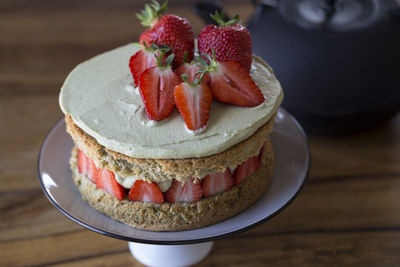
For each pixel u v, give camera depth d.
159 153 0.57
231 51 0.60
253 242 0.69
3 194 0.74
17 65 0.88
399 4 0.82
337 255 0.68
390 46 0.76
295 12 0.78
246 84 0.59
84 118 0.59
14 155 0.77
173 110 0.59
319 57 0.74
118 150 0.58
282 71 0.75
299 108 0.74
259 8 0.80
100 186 0.62
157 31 0.60
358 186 0.74
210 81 0.59
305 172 0.65
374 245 0.69
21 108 0.83
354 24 0.76
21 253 0.68
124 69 0.64
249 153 0.60
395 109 0.75
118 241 0.70
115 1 0.99
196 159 0.58
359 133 0.80
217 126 0.58
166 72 0.58
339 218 0.71
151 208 0.61
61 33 0.93
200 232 0.60
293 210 0.72
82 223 0.61
